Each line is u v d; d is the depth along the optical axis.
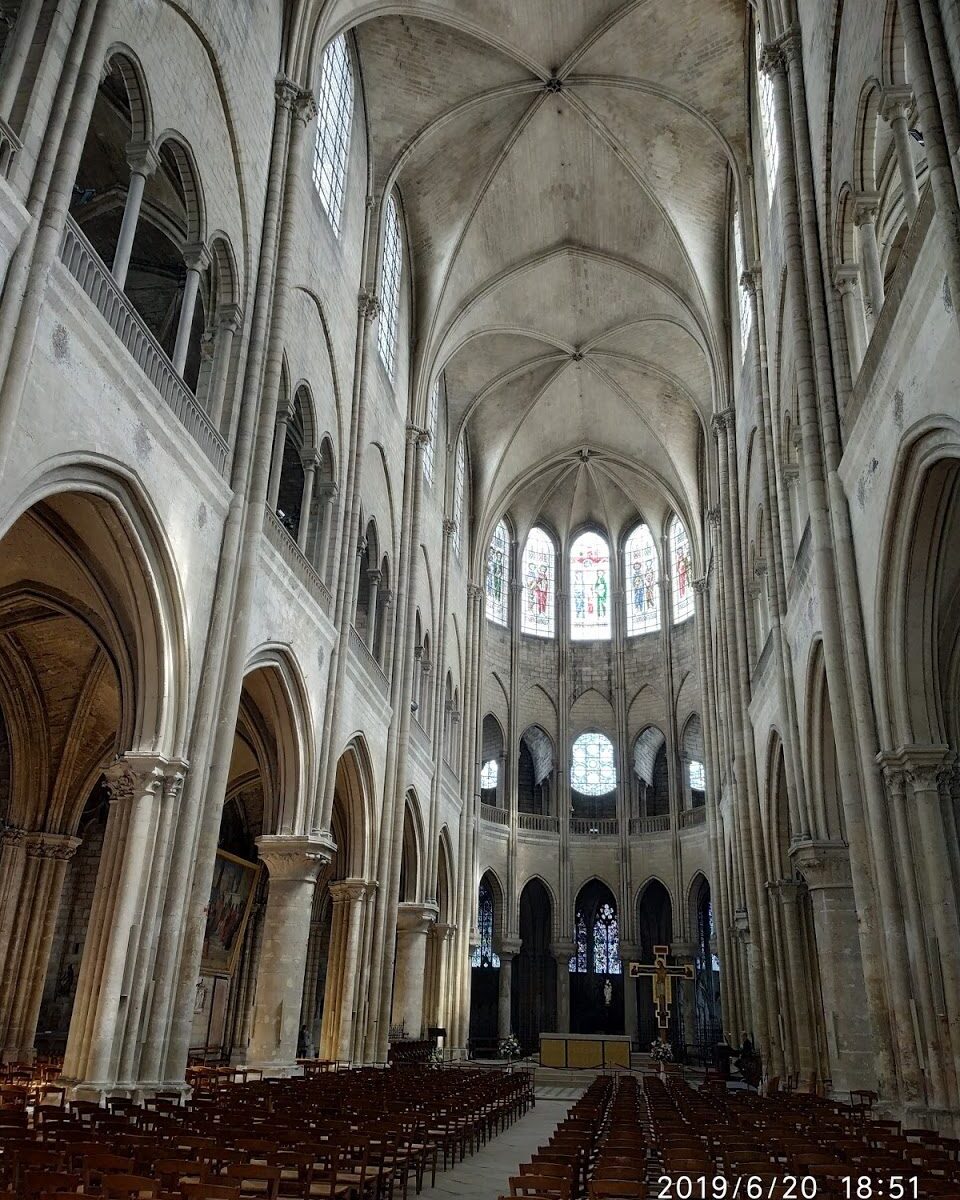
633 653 48.28
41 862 23.69
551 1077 31.94
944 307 11.05
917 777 13.37
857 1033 17.84
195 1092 14.12
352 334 25.08
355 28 26.12
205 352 17.66
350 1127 9.98
